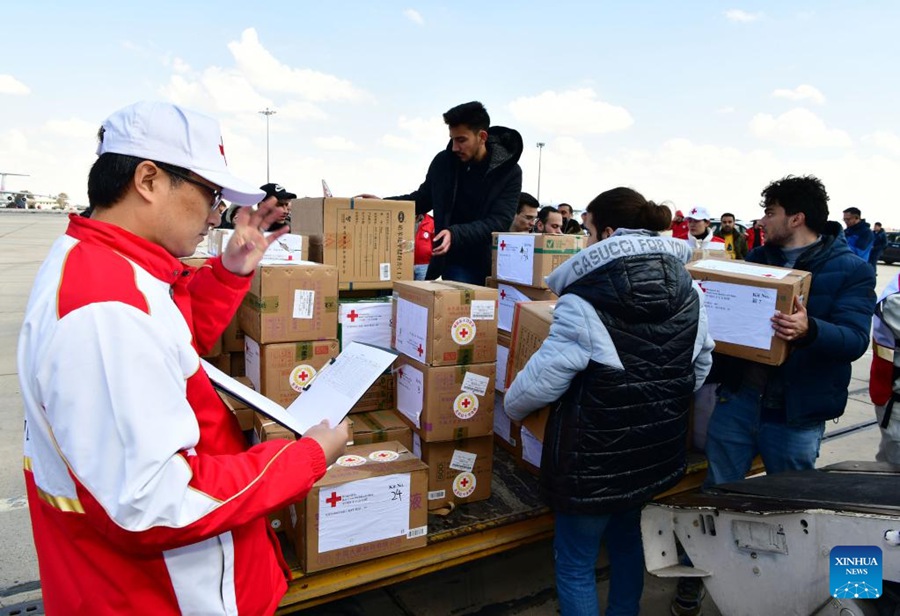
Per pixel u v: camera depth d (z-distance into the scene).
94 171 1.03
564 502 1.87
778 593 1.57
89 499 0.90
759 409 2.36
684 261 1.93
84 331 0.88
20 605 2.35
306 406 1.61
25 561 2.67
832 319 2.22
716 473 2.53
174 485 0.92
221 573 1.09
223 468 1.02
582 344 1.77
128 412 0.88
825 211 2.32
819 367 2.23
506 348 2.93
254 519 1.03
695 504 1.79
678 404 1.92
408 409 2.43
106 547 0.99
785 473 1.99
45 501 0.98
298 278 2.19
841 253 2.27
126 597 1.01
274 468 1.07
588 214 2.03
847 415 5.17
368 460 2.05
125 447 0.88
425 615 2.48
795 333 2.09
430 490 2.31
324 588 1.94
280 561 1.47
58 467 0.94
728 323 2.29
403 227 2.75
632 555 2.10
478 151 3.33
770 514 1.54
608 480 1.84
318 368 2.27
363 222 2.66
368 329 2.61
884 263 23.72
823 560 1.45
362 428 2.36
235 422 1.23
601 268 1.77
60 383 0.87
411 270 2.80
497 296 2.34
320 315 2.25
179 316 1.06
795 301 2.12
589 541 1.95
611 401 1.79
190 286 1.45
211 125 1.10
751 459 2.50
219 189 1.12
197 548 1.06
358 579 1.99
